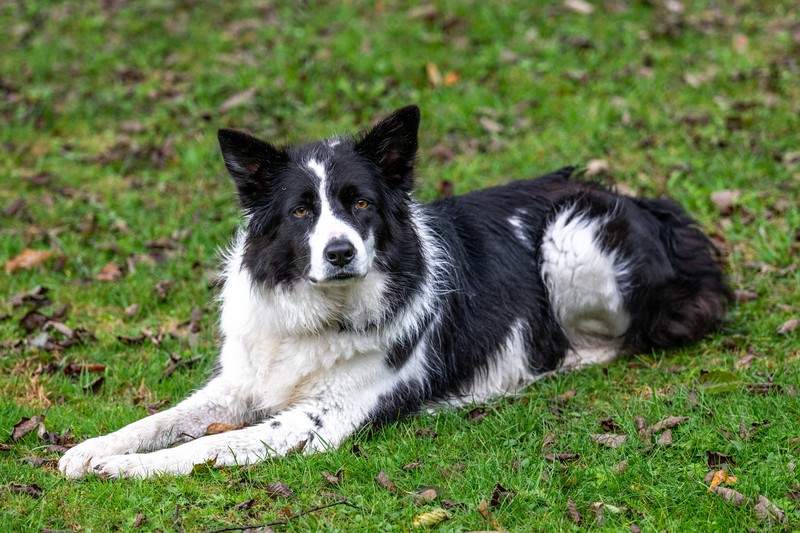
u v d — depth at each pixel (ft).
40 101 46.29
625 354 28.43
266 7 53.83
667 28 49.24
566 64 46.88
